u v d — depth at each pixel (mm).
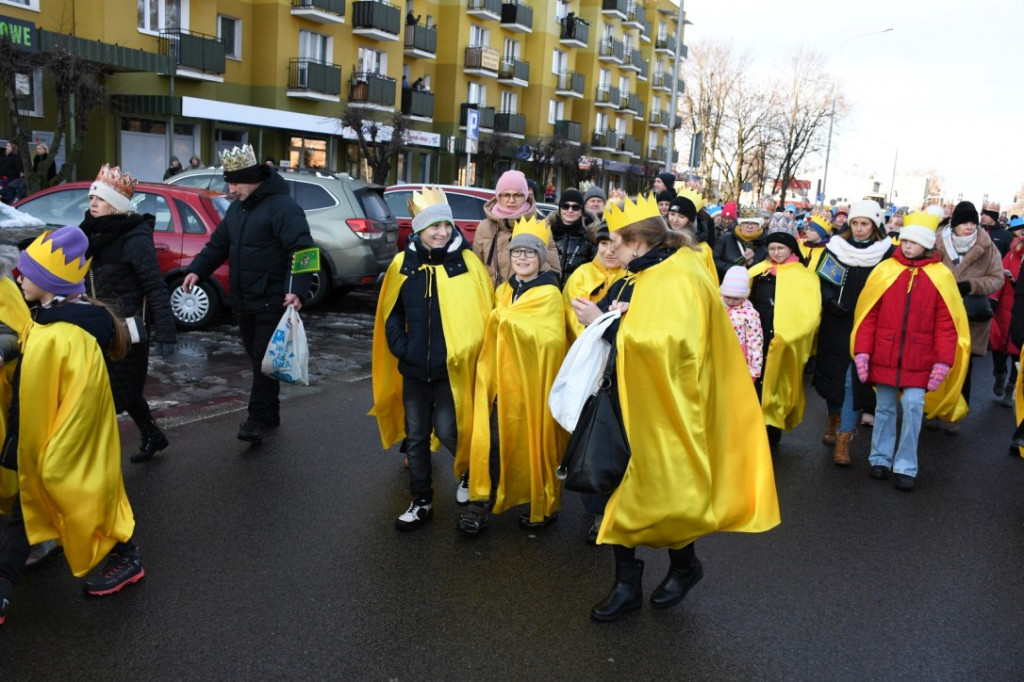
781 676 3408
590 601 3957
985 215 11250
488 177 39375
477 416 4473
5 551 3475
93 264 4918
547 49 43281
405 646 3469
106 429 3588
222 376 7555
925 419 7781
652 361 3361
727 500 3584
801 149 48969
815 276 6625
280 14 27484
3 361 3547
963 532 5148
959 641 3764
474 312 4570
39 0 21781
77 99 19156
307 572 4059
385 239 11797
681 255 3504
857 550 4766
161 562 4066
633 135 56188
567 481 3541
